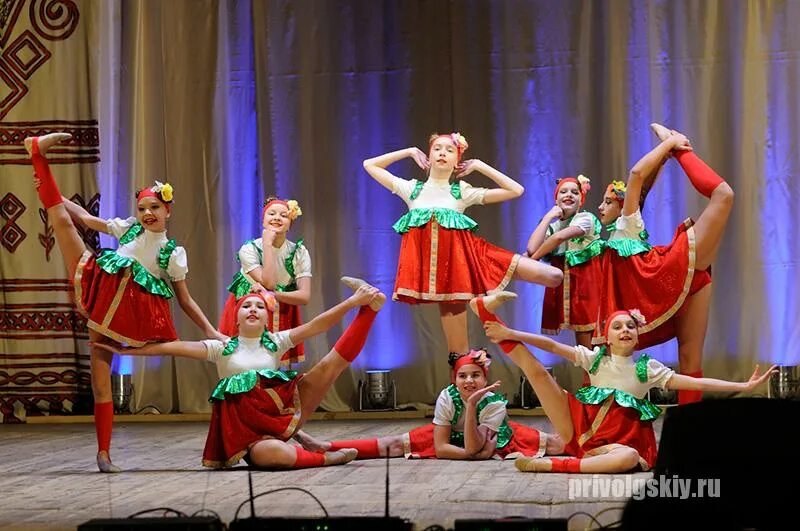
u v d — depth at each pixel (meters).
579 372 11.97
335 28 12.51
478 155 12.31
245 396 7.59
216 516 4.88
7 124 12.74
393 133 12.47
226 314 9.27
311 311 12.41
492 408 8.14
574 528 5.22
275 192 12.50
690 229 7.84
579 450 7.38
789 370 11.36
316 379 8.05
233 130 12.69
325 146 12.46
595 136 12.12
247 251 9.31
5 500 6.47
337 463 7.84
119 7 12.78
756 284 11.83
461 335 8.95
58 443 10.02
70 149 12.70
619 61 12.03
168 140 12.63
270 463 7.51
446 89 12.41
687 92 11.94
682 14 11.94
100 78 12.73
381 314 12.46
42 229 12.70
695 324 7.95
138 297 7.72
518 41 12.27
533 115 12.23
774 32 11.83
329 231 12.46
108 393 7.84
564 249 9.51
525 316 12.18
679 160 8.10
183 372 12.48
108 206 12.73
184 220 12.58
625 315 7.33
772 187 11.84
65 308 12.66
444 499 6.14
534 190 12.23
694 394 7.84
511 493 6.32
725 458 4.66
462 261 8.80
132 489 6.83
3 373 12.68
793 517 4.55
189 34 12.66
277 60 12.49
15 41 12.77
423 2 12.46
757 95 11.86
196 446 9.51
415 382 12.41
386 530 4.77
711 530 4.64
